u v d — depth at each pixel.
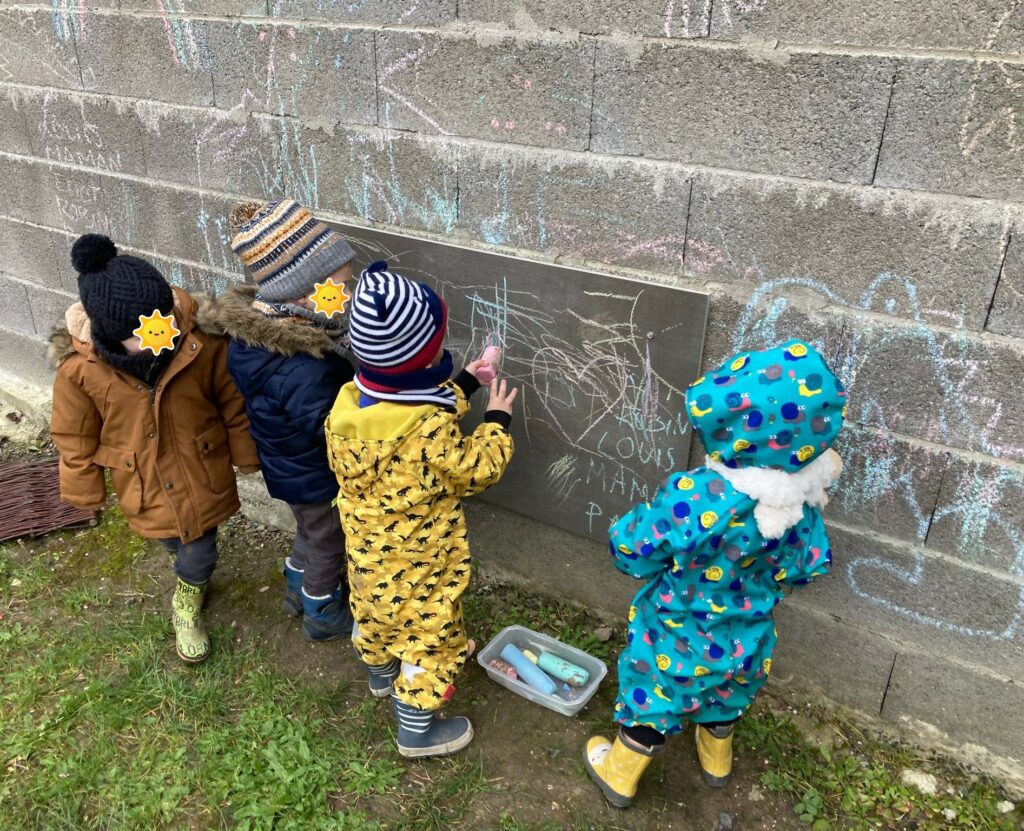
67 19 3.39
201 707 2.72
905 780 2.47
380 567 2.29
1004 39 1.81
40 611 3.18
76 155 3.70
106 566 3.43
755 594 2.09
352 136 2.86
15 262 4.29
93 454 2.66
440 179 2.73
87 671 2.88
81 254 2.28
